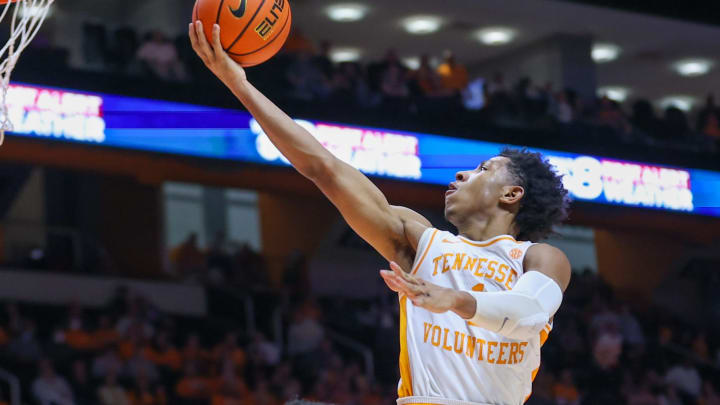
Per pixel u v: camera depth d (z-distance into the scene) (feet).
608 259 76.07
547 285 9.07
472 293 8.52
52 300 56.08
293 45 59.72
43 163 48.21
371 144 53.98
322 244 68.08
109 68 52.03
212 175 53.01
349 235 68.44
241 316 58.34
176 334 53.88
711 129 70.69
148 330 48.60
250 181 54.24
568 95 66.54
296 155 9.95
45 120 46.21
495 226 10.13
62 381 42.24
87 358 46.62
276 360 50.52
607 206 60.34
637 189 61.21
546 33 70.59
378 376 54.95
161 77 49.73
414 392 9.66
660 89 79.92
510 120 60.54
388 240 10.12
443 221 67.92
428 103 58.39
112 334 48.11
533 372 9.86
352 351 55.16
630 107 81.41
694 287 75.05
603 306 62.95
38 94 46.11
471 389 9.46
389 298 60.54
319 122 52.85
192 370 46.32
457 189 10.34
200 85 50.65
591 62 71.15
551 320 9.76
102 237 65.21
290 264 62.95
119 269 64.85
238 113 51.62
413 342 9.73
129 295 53.11
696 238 64.75
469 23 68.80
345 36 70.33
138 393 43.37
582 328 62.18
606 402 54.19
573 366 58.08
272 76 53.62
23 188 64.69
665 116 69.92
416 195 55.42
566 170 59.26
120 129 48.26
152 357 46.85
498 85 64.28
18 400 42.14
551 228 10.42
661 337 64.54
